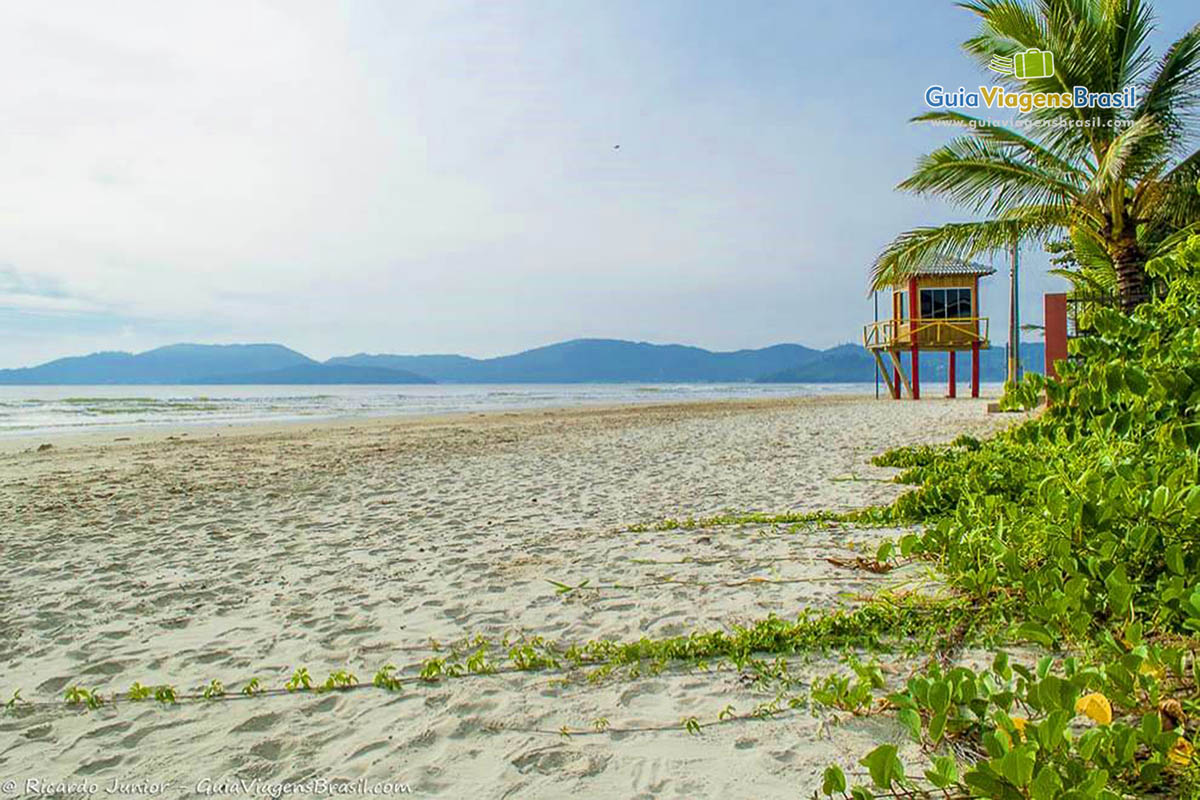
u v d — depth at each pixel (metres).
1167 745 1.78
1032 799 1.59
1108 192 10.49
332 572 4.86
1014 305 17.12
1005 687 2.46
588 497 7.57
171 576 4.90
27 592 4.59
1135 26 10.14
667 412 26.97
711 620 3.55
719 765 2.23
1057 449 4.21
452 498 7.84
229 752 2.49
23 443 16.05
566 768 2.28
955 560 3.24
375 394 69.06
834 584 3.96
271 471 10.66
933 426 14.51
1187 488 2.82
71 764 2.45
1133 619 2.53
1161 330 4.08
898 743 2.26
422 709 2.76
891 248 12.83
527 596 4.15
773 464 9.57
